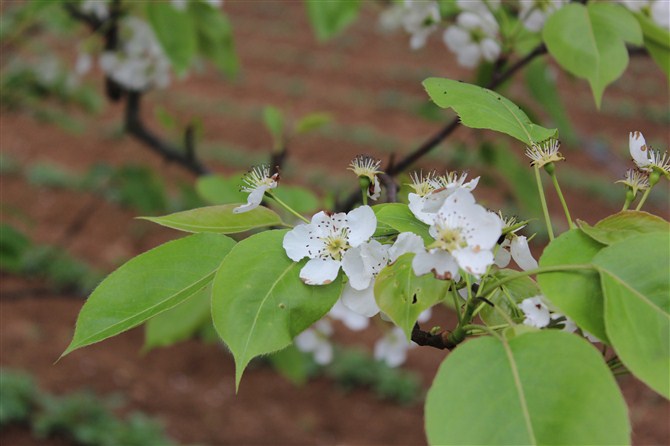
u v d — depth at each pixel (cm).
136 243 957
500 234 132
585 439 108
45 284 857
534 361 116
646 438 707
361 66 1560
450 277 128
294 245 143
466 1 274
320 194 1122
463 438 111
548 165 152
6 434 661
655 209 1071
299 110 1376
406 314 131
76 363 757
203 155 1195
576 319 124
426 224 146
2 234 402
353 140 1276
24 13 422
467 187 148
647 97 1479
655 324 120
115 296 147
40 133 1191
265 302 138
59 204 1020
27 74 459
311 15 227
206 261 153
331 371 779
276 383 766
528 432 110
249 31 1700
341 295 142
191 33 288
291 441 698
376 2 334
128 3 358
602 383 111
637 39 213
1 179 1069
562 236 135
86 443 660
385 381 761
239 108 1357
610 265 126
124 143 1178
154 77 370
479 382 116
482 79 309
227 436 693
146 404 719
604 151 866
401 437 716
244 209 155
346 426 725
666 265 125
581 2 241
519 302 143
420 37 296
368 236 143
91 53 375
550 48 215
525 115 161
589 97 1455
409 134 1315
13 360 748
